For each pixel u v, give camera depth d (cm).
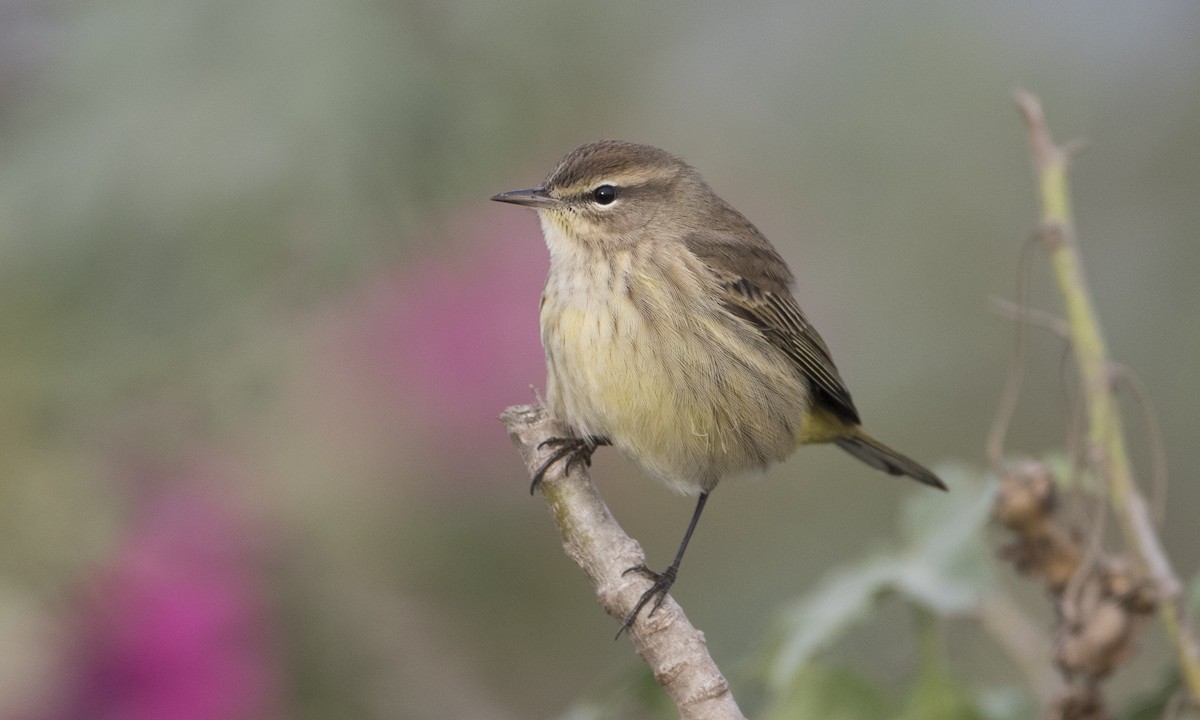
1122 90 1485
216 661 1032
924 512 938
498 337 1210
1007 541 888
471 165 1062
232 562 1064
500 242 1223
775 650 919
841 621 871
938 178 1418
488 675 1238
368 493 1185
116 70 998
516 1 1077
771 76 1435
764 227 1413
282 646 1084
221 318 1005
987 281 1427
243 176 982
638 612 683
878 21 1427
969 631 1240
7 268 992
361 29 1012
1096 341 844
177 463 1067
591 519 723
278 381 1067
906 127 1412
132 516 1046
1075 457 851
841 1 1442
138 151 984
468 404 1207
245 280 998
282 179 982
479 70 1063
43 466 1009
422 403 1202
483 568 1244
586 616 1293
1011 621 901
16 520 1000
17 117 1034
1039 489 844
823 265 1420
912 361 1423
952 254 1428
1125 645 801
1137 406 1398
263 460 1126
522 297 1219
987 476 940
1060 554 845
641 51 1338
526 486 1225
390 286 1152
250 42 999
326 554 1145
